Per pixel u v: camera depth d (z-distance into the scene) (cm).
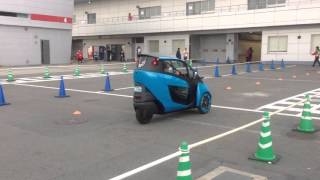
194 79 1057
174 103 990
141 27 4991
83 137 816
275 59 3866
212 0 4366
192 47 4684
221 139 796
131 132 862
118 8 5550
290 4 3681
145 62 962
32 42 3925
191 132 861
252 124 947
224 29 4178
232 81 2064
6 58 3700
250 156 670
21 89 1714
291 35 3734
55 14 4109
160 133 852
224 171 595
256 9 3859
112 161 650
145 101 933
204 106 1088
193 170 600
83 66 3634
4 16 3628
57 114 1092
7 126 931
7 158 669
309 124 862
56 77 2356
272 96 1466
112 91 1634
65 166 624
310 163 638
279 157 668
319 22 3425
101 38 5909
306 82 1998
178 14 4741
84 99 1399
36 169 611
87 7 6056
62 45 4238
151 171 598
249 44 4628
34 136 827
